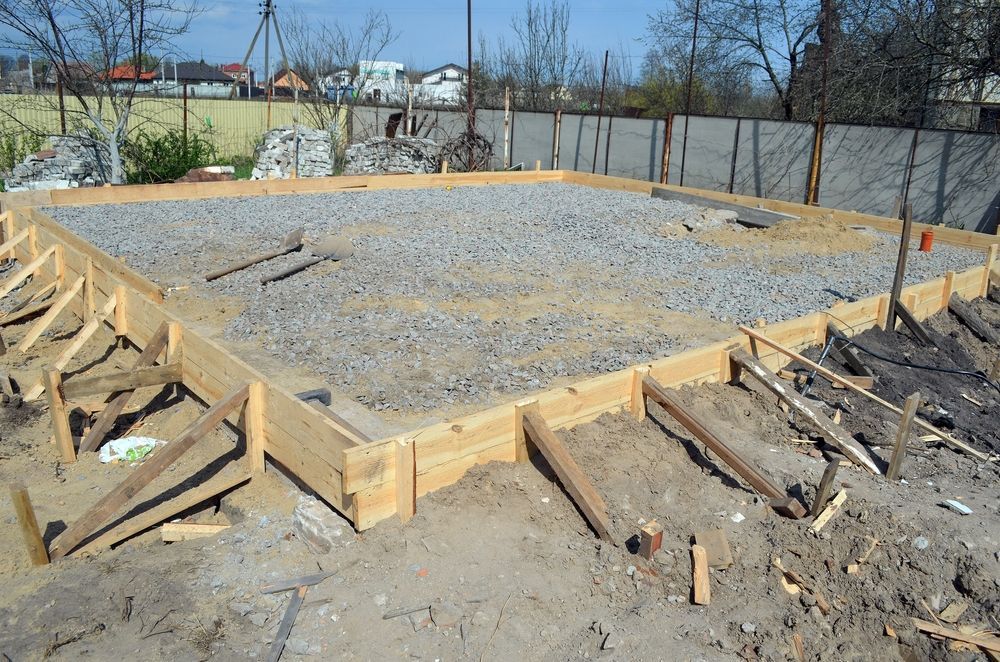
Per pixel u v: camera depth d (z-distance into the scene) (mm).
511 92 33125
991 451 6645
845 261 11453
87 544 4926
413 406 5742
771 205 15766
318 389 5699
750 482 5246
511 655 3836
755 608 4301
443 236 11523
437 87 48094
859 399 7199
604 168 21969
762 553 4758
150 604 4180
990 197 15406
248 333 7199
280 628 3953
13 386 7445
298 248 10062
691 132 20031
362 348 6742
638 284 9477
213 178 17391
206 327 7496
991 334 9648
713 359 6715
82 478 5957
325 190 15961
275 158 19031
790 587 4500
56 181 16344
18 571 4641
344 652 3818
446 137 23281
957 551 4684
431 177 17531
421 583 4219
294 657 3795
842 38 20453
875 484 5625
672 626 4098
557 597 4219
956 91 18922
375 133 24875
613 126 21453
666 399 5754
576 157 22578
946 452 6414
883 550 4711
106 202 13430
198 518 5340
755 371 6605
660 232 12859
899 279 8680
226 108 24406
